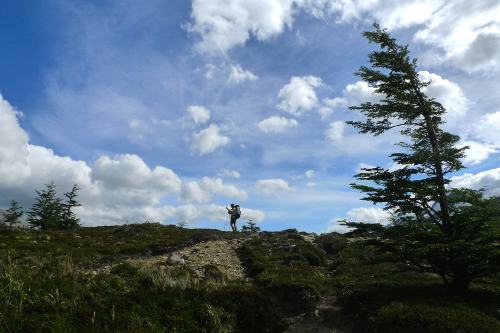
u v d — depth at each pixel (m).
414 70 14.73
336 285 16.09
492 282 14.49
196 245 24.02
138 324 9.28
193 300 11.47
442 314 10.93
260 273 17.03
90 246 21.66
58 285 10.24
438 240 12.83
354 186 13.91
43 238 22.55
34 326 7.96
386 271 17.52
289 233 28.69
